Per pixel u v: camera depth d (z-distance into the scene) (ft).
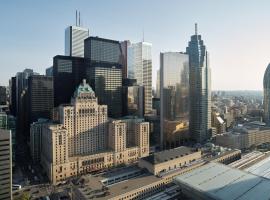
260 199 638.53
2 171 652.07
